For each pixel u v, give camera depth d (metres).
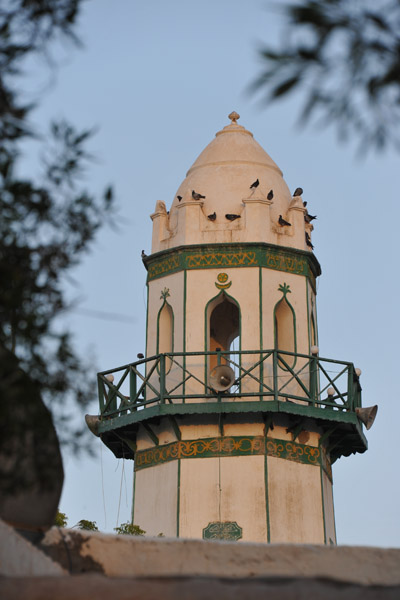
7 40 17.77
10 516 21.42
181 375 43.78
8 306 17.62
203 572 22.00
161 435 43.94
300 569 21.92
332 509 44.91
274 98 14.33
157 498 43.28
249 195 46.16
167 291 45.41
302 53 14.34
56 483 21.25
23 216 18.22
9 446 18.78
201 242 45.22
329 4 14.28
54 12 17.86
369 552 22.06
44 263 18.17
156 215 46.75
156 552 22.27
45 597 16.86
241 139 48.19
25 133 17.61
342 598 17.39
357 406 44.59
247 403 42.62
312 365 43.91
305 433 43.84
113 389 44.19
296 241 45.81
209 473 42.78
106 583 17.20
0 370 17.73
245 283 44.72
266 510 42.09
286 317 45.03
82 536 22.20
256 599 17.14
